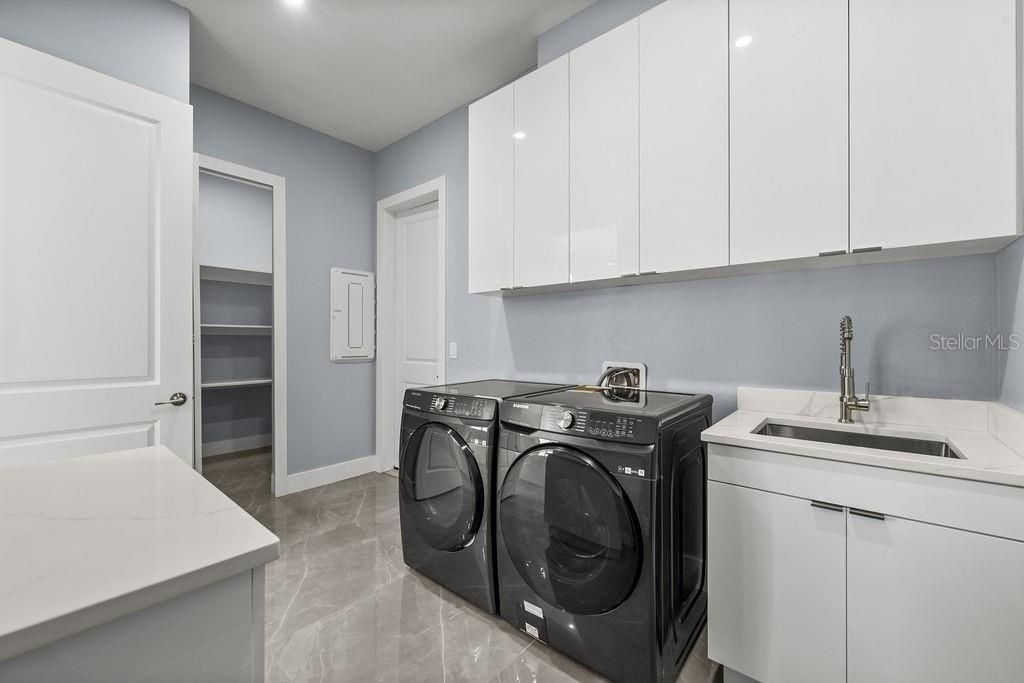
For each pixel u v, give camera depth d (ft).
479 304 9.70
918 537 3.57
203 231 14.11
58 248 5.60
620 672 4.66
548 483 5.08
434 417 6.56
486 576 5.87
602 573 4.65
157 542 1.93
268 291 15.51
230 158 9.59
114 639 1.58
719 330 6.34
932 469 3.47
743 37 5.00
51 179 5.55
